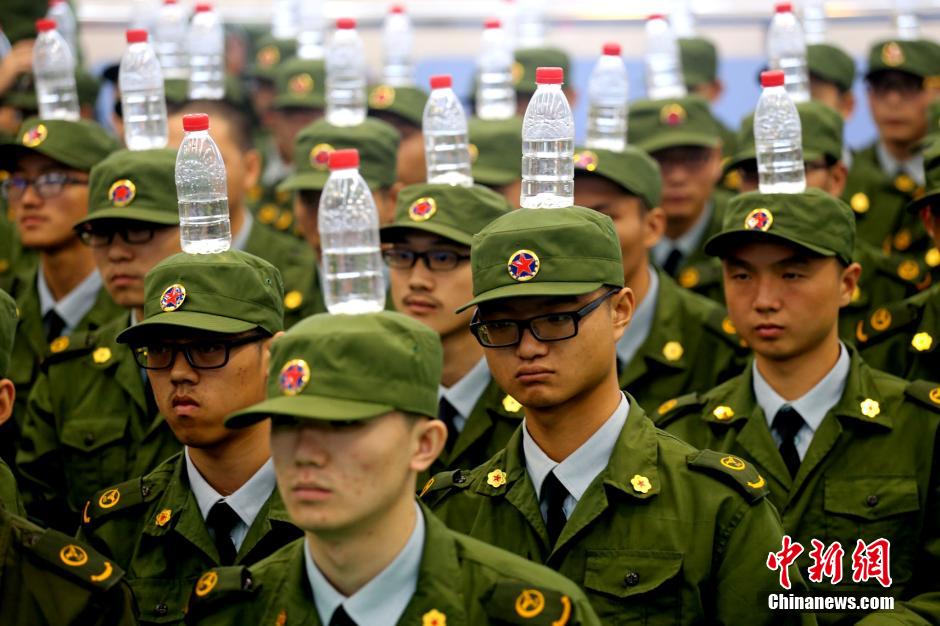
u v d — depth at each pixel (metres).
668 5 15.27
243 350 6.90
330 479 5.36
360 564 5.54
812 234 7.72
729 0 15.40
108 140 10.05
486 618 5.62
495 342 6.46
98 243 8.68
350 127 10.57
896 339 9.45
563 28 15.54
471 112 13.85
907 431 7.82
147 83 9.14
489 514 6.80
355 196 5.91
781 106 8.09
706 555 6.50
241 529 7.00
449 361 8.43
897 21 14.71
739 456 7.96
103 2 15.80
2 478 7.65
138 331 6.87
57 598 6.25
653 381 9.67
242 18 16.31
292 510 5.41
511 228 6.47
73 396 9.13
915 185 12.62
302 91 13.71
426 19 15.56
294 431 5.41
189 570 7.02
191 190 7.20
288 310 10.79
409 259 8.41
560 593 5.64
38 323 10.19
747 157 10.13
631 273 9.66
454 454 8.30
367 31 15.56
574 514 6.58
